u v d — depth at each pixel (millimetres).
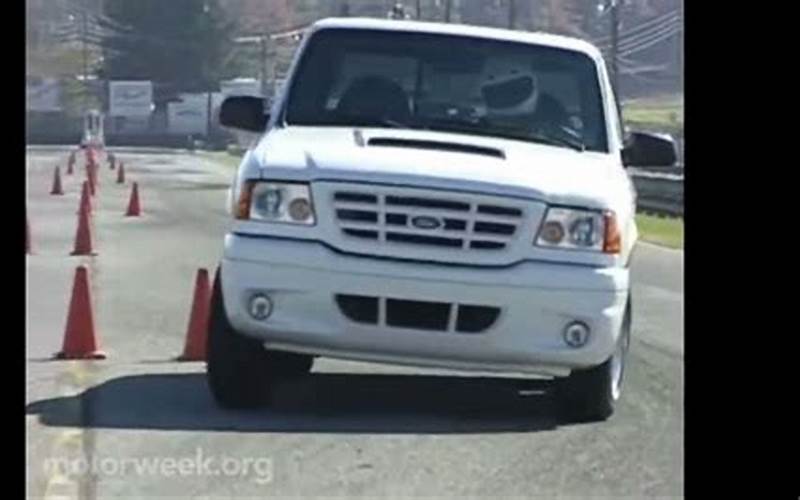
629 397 16594
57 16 139625
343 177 13766
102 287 26719
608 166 15188
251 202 13930
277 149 14312
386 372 17625
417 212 13711
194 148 132750
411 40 16266
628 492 12141
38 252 33594
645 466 13086
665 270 35375
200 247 35781
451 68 16094
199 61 140000
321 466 12625
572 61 16344
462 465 12852
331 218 13758
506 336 13812
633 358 19984
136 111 137375
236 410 14812
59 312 23234
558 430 14492
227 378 14508
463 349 13812
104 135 135000
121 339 20312
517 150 14945
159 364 18078
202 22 140000
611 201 14156
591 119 16047
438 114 15797
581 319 13891
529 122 15875
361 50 16172
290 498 11617
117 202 54500
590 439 14117
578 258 13938
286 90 16016
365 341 13781
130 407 14977
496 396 16219
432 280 13641
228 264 13867
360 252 13711
